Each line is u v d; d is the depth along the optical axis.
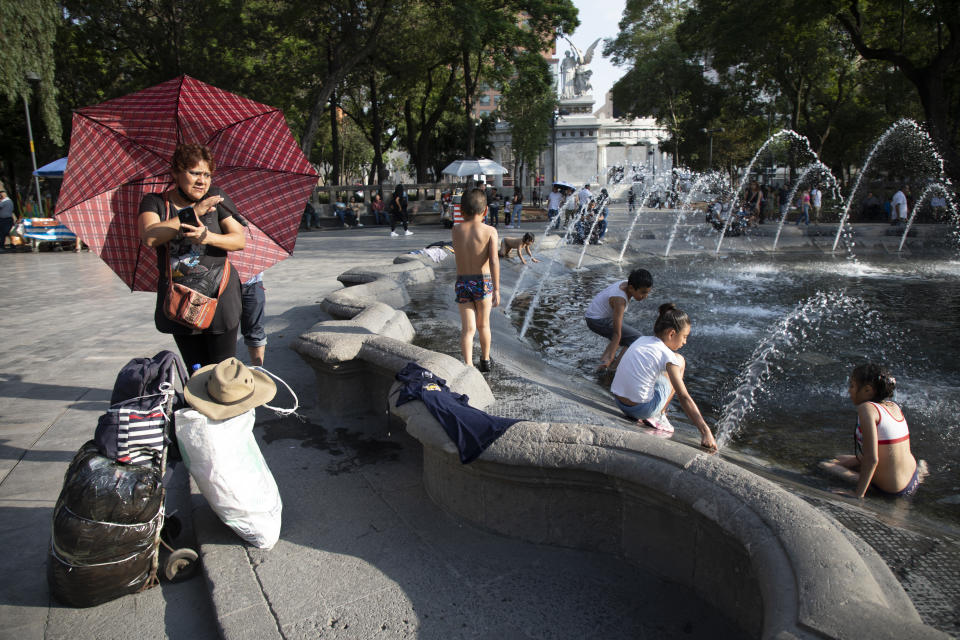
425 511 3.21
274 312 8.09
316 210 29.25
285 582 2.60
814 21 23.62
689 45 33.28
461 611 2.42
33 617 2.51
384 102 39.44
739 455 4.02
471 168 28.19
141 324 7.74
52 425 4.40
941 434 4.49
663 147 50.38
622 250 16.78
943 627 1.82
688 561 2.46
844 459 3.90
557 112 45.06
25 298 9.81
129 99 3.80
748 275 13.02
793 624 1.64
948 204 21.41
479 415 3.02
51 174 19.73
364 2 26.17
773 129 46.00
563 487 2.78
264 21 26.25
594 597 2.48
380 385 4.41
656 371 4.23
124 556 2.57
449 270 10.55
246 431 2.84
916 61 27.84
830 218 26.88
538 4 30.98
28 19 17.23
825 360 6.33
